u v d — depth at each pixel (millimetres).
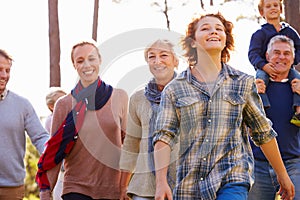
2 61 7148
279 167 5598
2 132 7191
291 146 7109
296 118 7047
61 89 8773
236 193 5090
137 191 6105
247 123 5488
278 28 8039
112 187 6441
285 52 7246
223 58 5746
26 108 7355
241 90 5328
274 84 7262
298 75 7219
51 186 6629
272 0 8023
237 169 5184
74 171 6492
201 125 5254
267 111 7203
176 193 5254
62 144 6441
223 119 5250
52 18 16156
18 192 7316
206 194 5164
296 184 6984
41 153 7285
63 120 6504
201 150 5230
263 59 7516
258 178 7066
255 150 7074
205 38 5355
